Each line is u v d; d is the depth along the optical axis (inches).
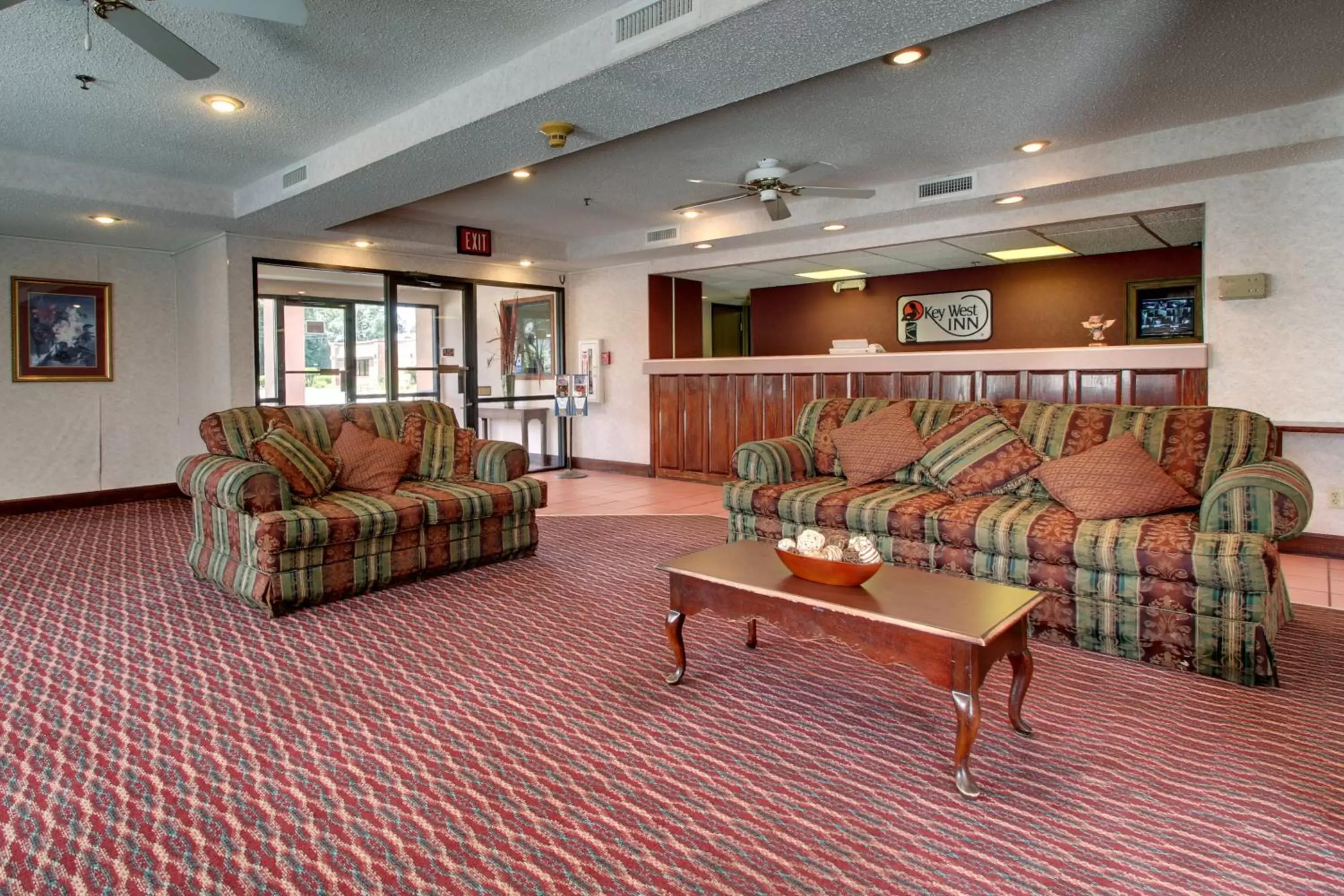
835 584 91.1
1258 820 70.7
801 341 361.1
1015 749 84.5
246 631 121.6
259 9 83.4
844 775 79.3
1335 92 139.6
